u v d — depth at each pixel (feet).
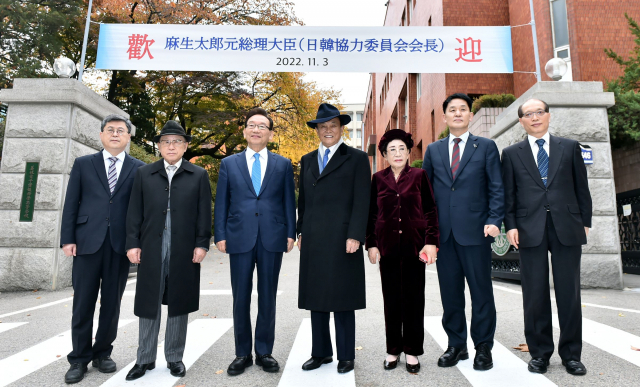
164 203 9.93
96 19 46.57
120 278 10.31
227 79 54.60
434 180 11.04
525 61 45.44
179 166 10.46
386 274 10.01
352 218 9.96
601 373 9.27
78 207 10.27
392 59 24.22
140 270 9.61
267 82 58.39
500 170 10.61
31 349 11.65
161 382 9.12
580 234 9.70
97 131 24.68
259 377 9.41
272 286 10.44
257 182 10.89
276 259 10.60
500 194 10.25
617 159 35.73
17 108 22.30
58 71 22.56
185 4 46.52
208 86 54.44
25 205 21.62
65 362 10.55
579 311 9.57
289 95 59.06
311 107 60.95
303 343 12.23
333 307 9.57
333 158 10.52
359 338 12.67
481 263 10.07
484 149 10.70
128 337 13.02
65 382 9.11
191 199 10.14
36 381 9.22
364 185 10.30
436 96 54.90
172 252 9.69
